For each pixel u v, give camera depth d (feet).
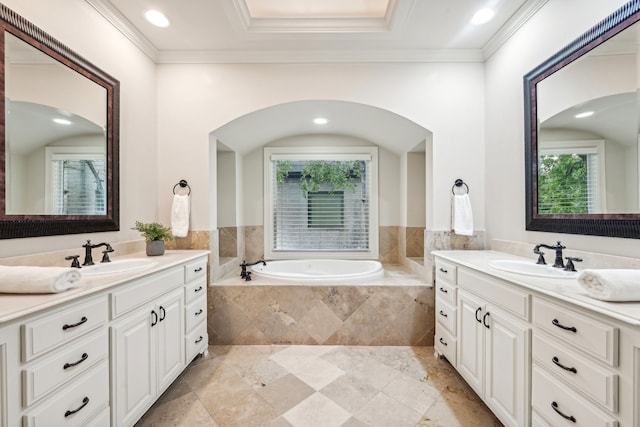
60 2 4.91
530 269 5.24
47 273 3.21
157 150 7.74
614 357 2.72
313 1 6.65
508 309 4.25
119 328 4.00
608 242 4.36
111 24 6.09
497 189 7.14
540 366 3.65
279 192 11.55
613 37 4.19
